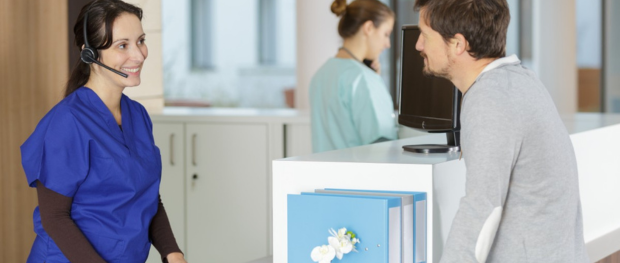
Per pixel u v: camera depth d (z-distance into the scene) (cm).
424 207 179
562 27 753
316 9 543
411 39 239
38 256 193
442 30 158
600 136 273
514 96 150
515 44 834
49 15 338
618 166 292
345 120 304
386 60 677
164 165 398
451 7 156
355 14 305
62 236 183
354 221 174
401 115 245
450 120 216
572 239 158
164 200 399
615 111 866
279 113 405
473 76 160
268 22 1202
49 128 184
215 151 392
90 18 189
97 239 190
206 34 1202
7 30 328
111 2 192
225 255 395
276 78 1202
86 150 186
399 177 183
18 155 334
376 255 171
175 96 1199
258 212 389
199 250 398
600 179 274
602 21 862
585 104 875
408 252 176
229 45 1205
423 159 193
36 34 337
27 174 186
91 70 195
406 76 242
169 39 1193
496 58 159
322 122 314
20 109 334
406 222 175
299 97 557
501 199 149
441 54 161
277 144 385
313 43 545
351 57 309
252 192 389
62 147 184
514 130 148
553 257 153
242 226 392
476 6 155
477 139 148
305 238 183
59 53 340
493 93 150
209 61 1204
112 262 193
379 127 300
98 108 193
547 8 755
